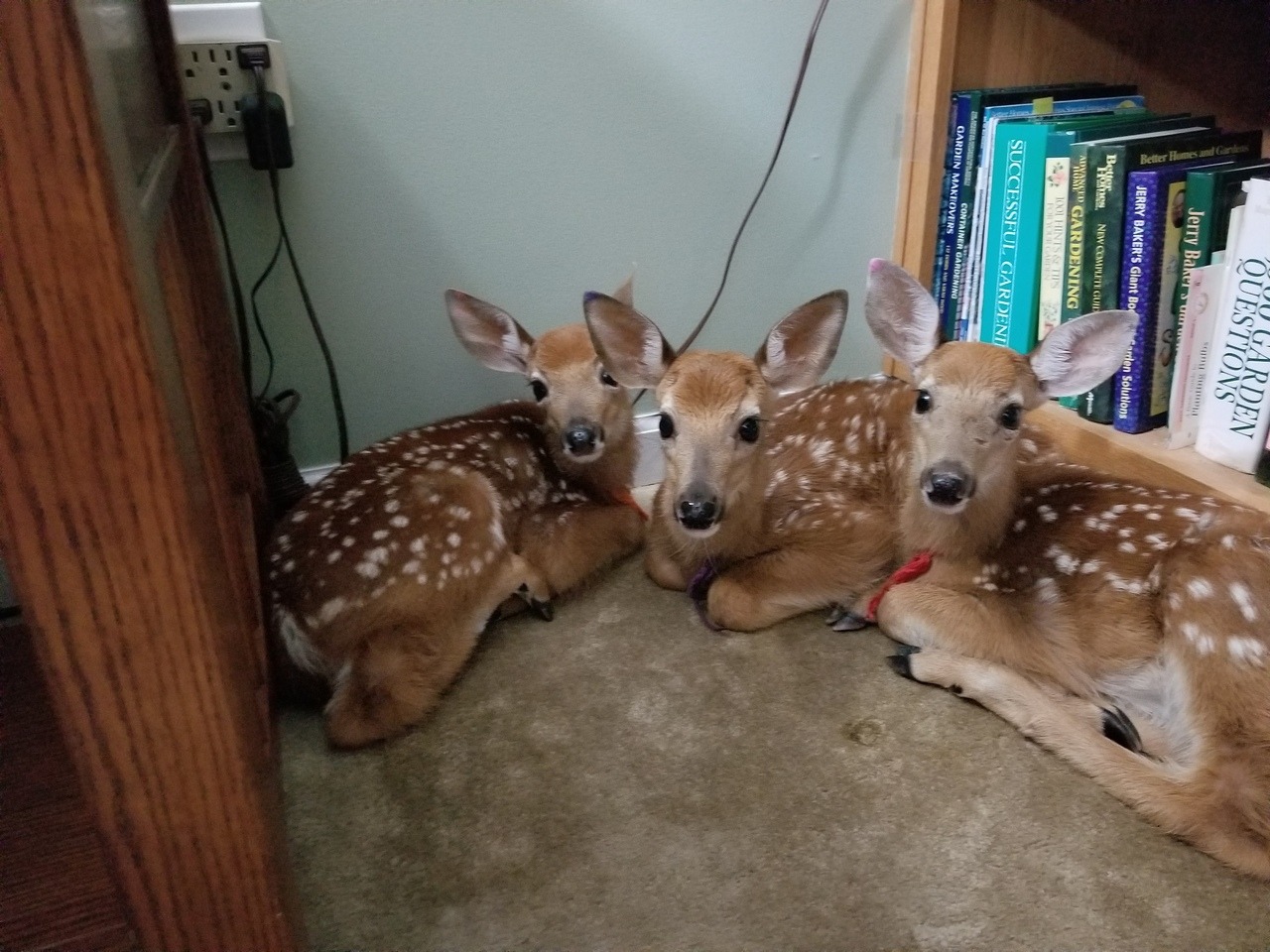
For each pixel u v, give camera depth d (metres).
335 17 1.87
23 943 1.19
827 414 2.19
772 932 1.25
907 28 2.27
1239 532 1.52
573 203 2.18
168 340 0.83
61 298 0.70
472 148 2.06
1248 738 1.38
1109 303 2.05
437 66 1.97
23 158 0.67
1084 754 1.49
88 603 0.79
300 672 1.66
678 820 1.42
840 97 2.29
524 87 2.04
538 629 1.91
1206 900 1.29
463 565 1.75
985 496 1.73
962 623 1.71
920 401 1.71
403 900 1.30
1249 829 1.33
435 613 1.69
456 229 2.12
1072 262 2.11
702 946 1.23
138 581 0.80
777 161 2.30
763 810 1.44
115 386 0.73
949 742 1.58
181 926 0.95
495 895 1.31
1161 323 2.01
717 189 2.28
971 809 1.44
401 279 2.12
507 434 2.07
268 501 2.03
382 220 2.06
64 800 1.44
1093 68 2.43
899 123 2.37
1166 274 1.97
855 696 1.70
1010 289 2.27
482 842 1.39
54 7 0.64
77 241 0.69
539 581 1.93
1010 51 2.32
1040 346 1.67
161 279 0.97
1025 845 1.38
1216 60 2.52
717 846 1.38
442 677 1.65
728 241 2.35
